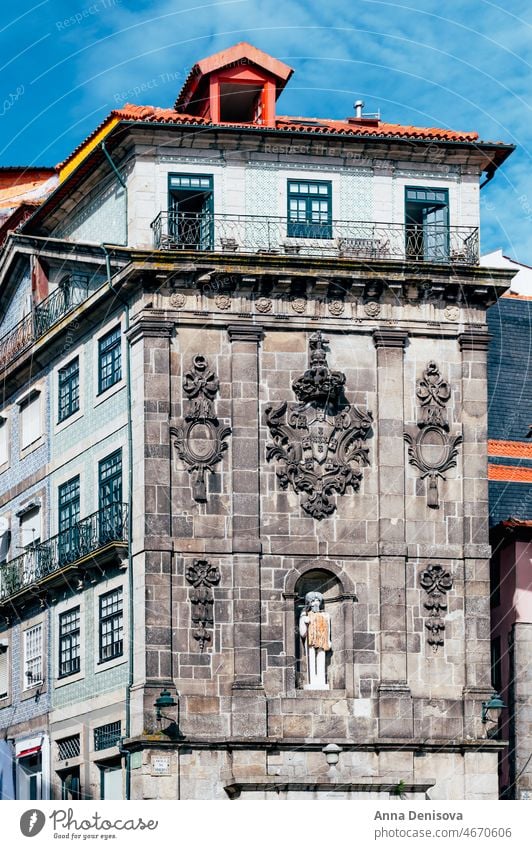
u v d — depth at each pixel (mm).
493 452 65188
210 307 57781
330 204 59438
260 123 59875
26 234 65000
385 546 57500
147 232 58438
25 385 66375
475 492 58375
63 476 63094
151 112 58688
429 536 58000
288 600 56938
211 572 56688
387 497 57750
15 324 67062
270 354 57906
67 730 61062
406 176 60125
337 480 57688
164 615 56312
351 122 61781
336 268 58000
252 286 57844
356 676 56844
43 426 64812
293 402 57844
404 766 56469
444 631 57594
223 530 57000
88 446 61281
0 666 66938
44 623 63281
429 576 57750
